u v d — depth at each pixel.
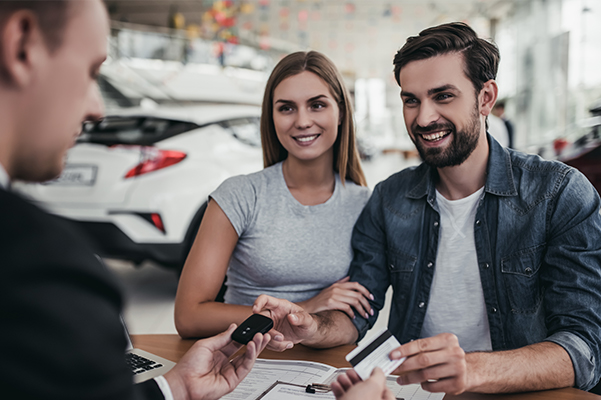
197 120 2.96
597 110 4.59
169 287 3.24
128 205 2.58
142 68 6.71
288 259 1.33
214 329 1.15
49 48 0.41
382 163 14.55
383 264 1.33
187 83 6.86
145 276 3.53
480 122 1.13
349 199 1.43
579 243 1.05
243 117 3.22
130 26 7.09
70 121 0.45
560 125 8.33
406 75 1.11
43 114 0.43
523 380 0.85
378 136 21.19
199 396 0.73
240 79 7.27
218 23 10.07
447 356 0.73
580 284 1.02
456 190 1.21
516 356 0.88
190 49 6.96
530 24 9.78
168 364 0.97
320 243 1.35
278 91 1.37
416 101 1.13
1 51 0.39
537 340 1.12
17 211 0.35
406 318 1.26
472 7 11.67
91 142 2.71
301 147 1.35
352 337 1.17
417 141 1.14
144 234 2.59
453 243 1.22
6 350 0.31
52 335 0.33
